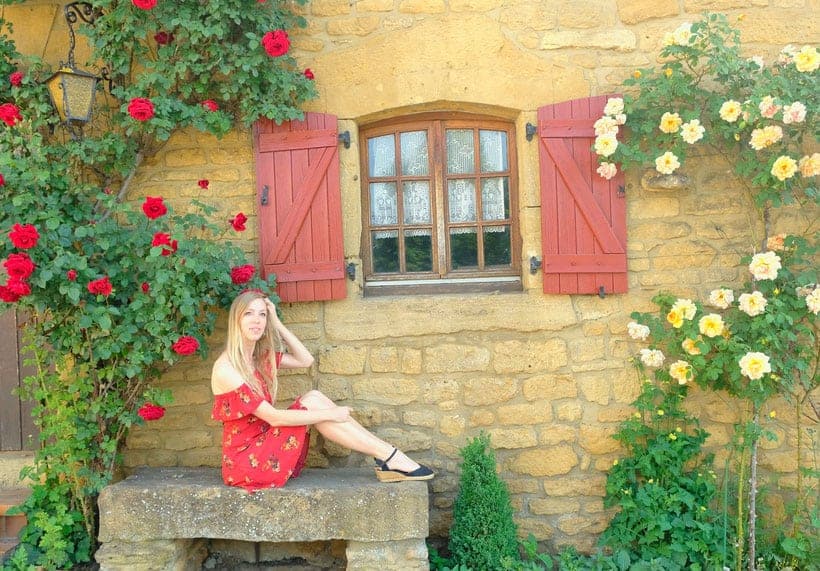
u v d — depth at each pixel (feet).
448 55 11.78
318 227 11.72
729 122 11.09
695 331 10.86
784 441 11.78
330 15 11.86
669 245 11.82
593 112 11.61
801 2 11.77
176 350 9.83
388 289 12.42
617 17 11.84
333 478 10.48
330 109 11.87
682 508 11.27
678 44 10.87
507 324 11.84
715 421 11.84
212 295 11.08
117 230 10.52
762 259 10.53
